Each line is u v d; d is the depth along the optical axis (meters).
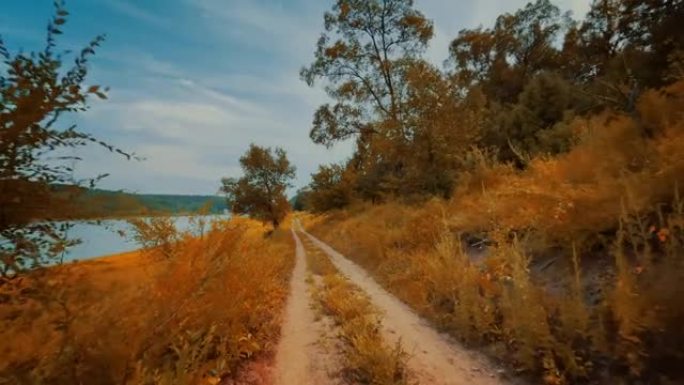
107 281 2.39
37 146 1.84
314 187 37.16
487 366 3.75
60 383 1.85
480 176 10.23
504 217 6.41
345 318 5.65
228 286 3.88
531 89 21.62
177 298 2.93
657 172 3.66
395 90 18.52
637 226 3.75
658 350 2.79
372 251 12.04
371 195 28.72
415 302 6.29
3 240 1.77
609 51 26.17
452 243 6.65
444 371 3.70
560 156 6.60
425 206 11.62
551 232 4.77
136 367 2.21
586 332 3.29
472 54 40.28
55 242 1.89
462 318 4.70
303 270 12.08
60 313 1.94
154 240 4.04
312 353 4.43
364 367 3.77
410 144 15.09
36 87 1.78
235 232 4.56
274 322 5.46
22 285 1.85
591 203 4.20
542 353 3.48
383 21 21.33
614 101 6.82
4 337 1.81
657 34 14.12
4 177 1.75
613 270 3.77
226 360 3.56
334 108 23.66
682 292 2.77
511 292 4.73
